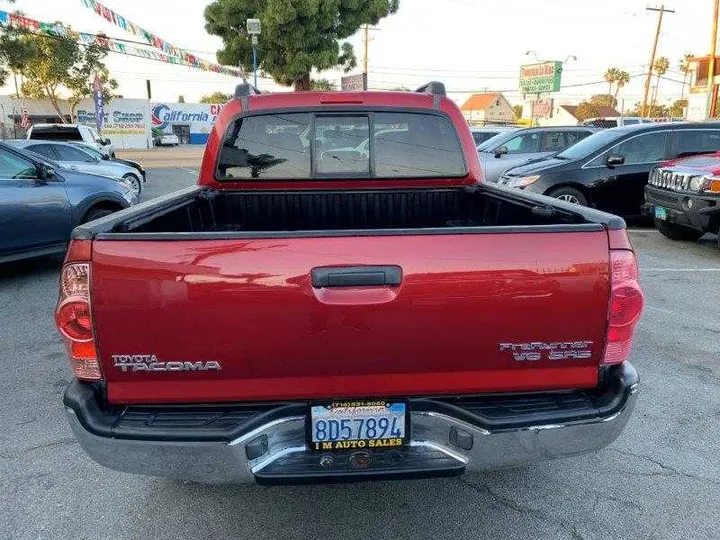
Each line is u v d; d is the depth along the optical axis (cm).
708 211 766
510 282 210
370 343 211
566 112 8006
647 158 961
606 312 216
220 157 387
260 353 210
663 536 265
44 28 1591
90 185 746
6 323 552
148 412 218
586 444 224
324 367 214
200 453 211
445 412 220
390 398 221
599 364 223
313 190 395
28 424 368
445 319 210
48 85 4053
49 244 705
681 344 488
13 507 287
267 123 385
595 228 214
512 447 221
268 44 2322
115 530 271
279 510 285
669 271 720
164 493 298
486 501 290
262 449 218
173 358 210
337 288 207
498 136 1378
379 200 398
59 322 208
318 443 222
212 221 388
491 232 209
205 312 206
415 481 307
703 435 349
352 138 389
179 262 203
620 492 296
